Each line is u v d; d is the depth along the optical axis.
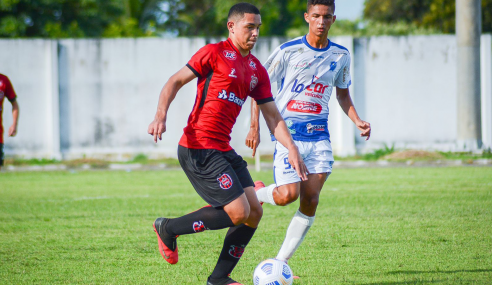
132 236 22.77
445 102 66.06
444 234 22.19
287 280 15.08
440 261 17.91
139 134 67.31
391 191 35.84
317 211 28.39
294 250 17.20
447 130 66.12
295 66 18.06
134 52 66.81
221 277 15.26
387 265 17.53
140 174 51.72
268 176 45.72
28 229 24.39
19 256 19.31
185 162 15.05
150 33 105.06
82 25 101.62
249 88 15.16
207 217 14.88
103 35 98.38
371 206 29.75
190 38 66.75
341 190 36.75
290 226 17.27
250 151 67.25
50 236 22.83
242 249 15.30
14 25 93.00
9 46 65.69
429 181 41.28
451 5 110.38
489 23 109.12
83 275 16.75
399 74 66.06
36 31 98.56
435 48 65.75
